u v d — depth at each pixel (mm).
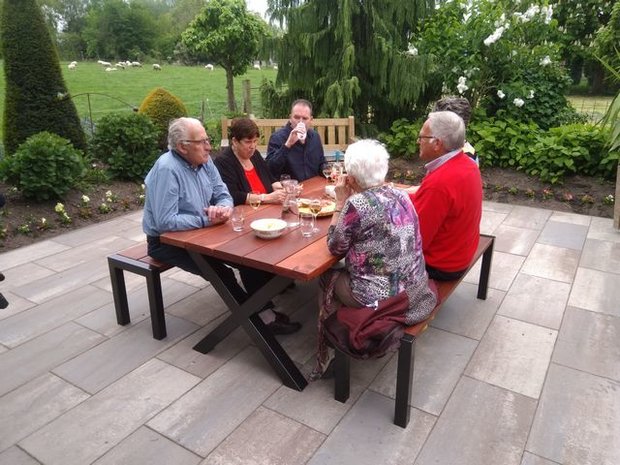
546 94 6441
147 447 1986
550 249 4016
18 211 4559
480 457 1929
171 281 3514
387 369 2496
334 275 2195
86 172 5145
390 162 6441
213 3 9188
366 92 6879
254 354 2627
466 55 6320
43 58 5590
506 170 5801
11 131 5664
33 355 2621
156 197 2512
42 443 2010
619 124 4523
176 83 18484
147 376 2439
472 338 2760
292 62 6785
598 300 3172
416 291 2068
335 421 2127
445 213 2350
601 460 1907
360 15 6539
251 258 2133
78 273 3639
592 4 15023
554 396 2275
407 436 2041
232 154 3174
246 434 2055
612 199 4918
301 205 2729
